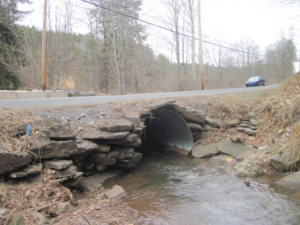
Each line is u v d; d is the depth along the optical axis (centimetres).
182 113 1155
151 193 671
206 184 745
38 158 560
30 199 455
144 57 3362
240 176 810
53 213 447
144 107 1039
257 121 1203
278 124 1097
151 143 1503
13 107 791
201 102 1324
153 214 527
